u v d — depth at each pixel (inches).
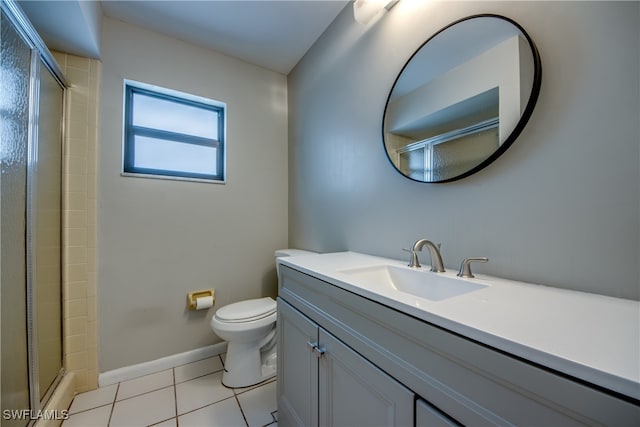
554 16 29.0
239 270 79.6
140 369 64.2
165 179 69.2
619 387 12.6
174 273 69.8
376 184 53.1
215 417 50.5
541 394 15.1
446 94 39.7
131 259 64.5
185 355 69.9
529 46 30.5
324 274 35.9
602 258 25.7
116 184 63.1
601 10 25.8
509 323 18.9
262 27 67.9
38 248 46.6
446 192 40.2
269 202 85.4
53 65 49.6
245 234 80.9
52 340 51.3
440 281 35.4
